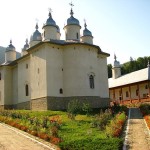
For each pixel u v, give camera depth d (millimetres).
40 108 31344
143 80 45906
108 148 11195
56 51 32438
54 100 30859
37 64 33031
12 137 16406
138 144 13219
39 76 32250
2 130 19234
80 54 32406
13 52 46219
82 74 31938
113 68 60312
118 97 56156
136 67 74812
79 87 31453
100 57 38156
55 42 32094
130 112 30125
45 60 31281
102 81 37406
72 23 37375
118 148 11352
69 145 12086
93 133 16125
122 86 52000
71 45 32469
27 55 36531
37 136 16547
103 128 17672
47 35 36750
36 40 39719
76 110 25281
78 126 19125
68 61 32375
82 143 12219
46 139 15297
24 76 37531
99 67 37594
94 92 32688
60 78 32125
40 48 32656
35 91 32844
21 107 37656
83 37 39500
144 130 17234
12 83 42688
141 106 33875
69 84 31719
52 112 27359
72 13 38375
